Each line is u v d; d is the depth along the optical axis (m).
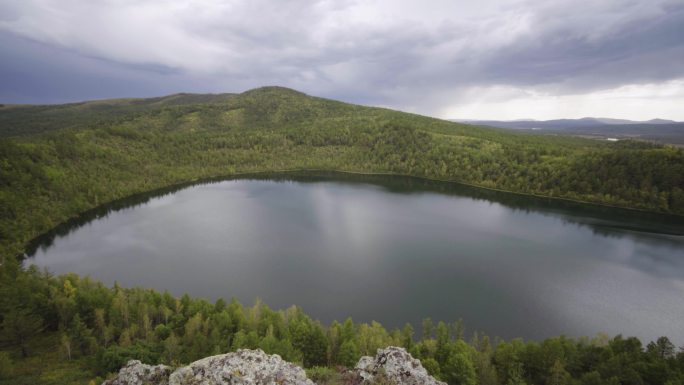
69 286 85.81
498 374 64.62
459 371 58.16
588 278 127.56
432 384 29.61
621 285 122.75
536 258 144.38
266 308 79.69
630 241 166.88
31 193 176.25
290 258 138.75
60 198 186.88
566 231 180.75
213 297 108.38
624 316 104.50
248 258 137.88
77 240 154.38
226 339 68.62
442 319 99.94
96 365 59.88
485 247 155.25
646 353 65.75
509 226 187.62
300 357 62.50
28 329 68.94
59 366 62.81
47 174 195.62
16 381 57.31
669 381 54.09
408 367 30.75
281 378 27.62
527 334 94.88
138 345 62.69
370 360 32.81
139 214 195.12
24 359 65.44
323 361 67.06
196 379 27.11
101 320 72.38
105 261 133.25
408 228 180.25
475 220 197.62
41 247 146.25
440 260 140.00
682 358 63.81
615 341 70.00
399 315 100.94
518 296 113.75
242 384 26.67
